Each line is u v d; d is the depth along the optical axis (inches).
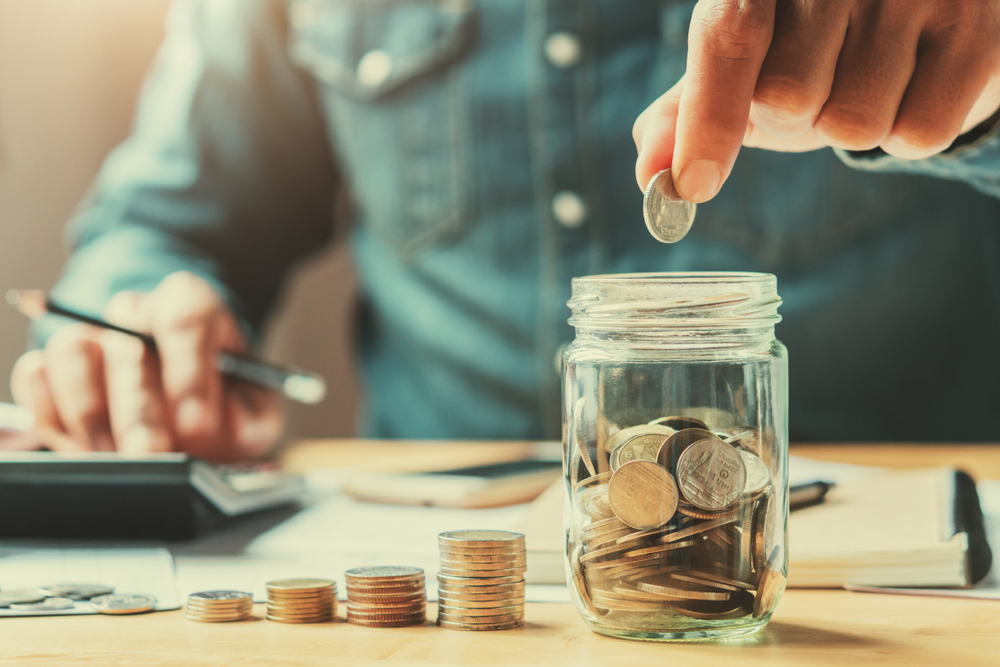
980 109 28.2
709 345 20.4
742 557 20.0
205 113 74.4
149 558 29.0
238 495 34.0
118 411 42.2
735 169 67.0
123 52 103.7
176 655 19.6
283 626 22.2
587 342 21.5
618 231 69.1
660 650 20.0
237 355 47.4
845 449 52.5
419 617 22.5
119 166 74.0
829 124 21.2
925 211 66.2
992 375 67.6
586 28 68.3
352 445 60.0
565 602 24.7
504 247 71.1
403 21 73.0
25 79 88.9
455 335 72.5
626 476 20.0
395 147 73.8
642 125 22.3
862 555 25.3
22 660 19.2
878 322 66.4
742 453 20.4
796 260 66.8
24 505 31.9
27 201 88.9
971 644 20.1
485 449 55.8
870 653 19.5
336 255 118.6
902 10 20.7
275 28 77.7
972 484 31.9
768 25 20.0
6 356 85.7
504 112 70.2
